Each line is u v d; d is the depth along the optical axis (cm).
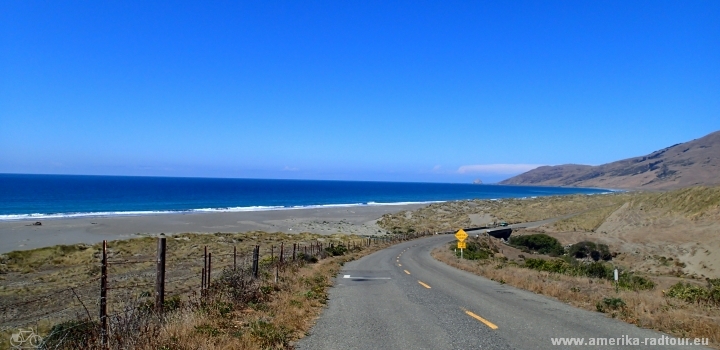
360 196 19862
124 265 2895
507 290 1553
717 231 4547
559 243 5662
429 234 7294
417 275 2147
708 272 3775
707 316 992
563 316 1030
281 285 1508
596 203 11469
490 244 5816
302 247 4194
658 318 950
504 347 743
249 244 4616
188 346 674
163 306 922
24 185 19438
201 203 12212
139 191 17262
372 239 5925
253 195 17488
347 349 736
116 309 1109
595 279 1931
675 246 4647
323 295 1390
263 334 781
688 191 5972
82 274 2539
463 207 11788
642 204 6388
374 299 1337
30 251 3531
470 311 1104
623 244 5166
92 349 660
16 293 1933
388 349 736
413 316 1042
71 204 10588
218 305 1001
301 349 736
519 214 10519
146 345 650
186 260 3225
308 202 14788
